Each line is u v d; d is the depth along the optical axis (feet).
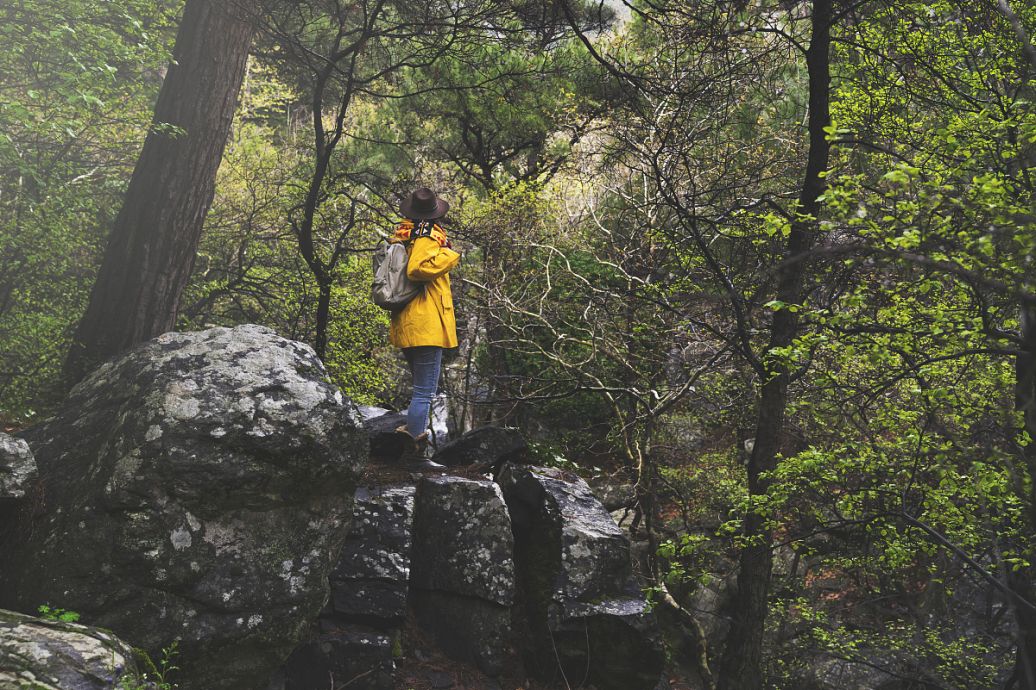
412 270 18.67
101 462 13.25
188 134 26.71
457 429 36.22
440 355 19.84
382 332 38.04
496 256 33.06
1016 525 18.02
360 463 14.78
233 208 39.99
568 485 20.51
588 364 33.45
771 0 21.26
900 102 23.17
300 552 14.10
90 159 32.07
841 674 30.27
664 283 28.25
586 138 38.83
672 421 37.06
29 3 19.95
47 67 23.44
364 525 17.46
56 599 12.41
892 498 20.13
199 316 40.32
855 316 16.22
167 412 13.30
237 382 13.94
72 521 12.80
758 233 23.53
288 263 40.37
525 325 33.32
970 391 18.40
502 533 18.42
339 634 16.38
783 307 16.07
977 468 12.28
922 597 32.83
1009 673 26.53
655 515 34.83
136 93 30.27
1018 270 10.43
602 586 18.81
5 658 10.07
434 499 18.62
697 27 20.47
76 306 29.37
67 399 15.56
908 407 22.65
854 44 21.59
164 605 12.87
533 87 37.01
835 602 34.40
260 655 13.74
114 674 10.64
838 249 11.09
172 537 12.94
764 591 20.54
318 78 28.19
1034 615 13.08
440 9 26.76
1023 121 16.22
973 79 20.92
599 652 18.33
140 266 25.88
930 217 13.17
